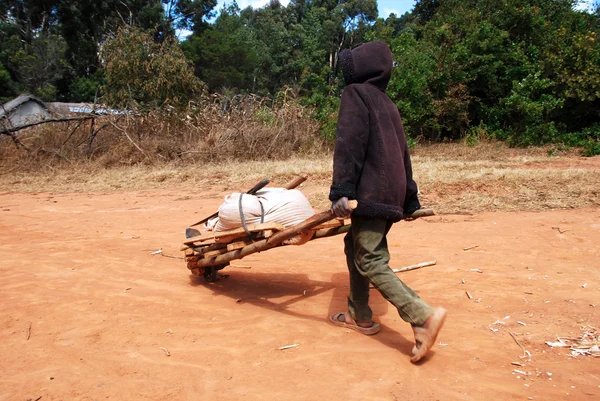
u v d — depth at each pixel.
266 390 2.73
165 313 3.96
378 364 3.01
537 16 16.66
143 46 18.02
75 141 15.07
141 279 4.90
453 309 3.94
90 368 3.03
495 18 17.12
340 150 3.08
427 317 2.91
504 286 4.41
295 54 54.03
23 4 46.28
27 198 10.77
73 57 43.44
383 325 3.68
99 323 3.75
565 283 4.43
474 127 16.33
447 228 6.71
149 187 11.51
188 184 11.52
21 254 5.88
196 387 2.78
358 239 3.23
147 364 3.07
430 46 17.41
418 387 2.73
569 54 15.30
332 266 5.38
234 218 3.95
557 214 6.96
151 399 2.66
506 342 3.29
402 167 3.26
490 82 16.20
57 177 13.11
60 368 3.03
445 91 16.22
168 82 17.28
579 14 17.42
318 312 3.96
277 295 4.41
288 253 6.00
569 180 8.65
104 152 14.98
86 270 5.20
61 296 4.36
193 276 5.01
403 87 15.65
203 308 4.07
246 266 5.39
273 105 16.94
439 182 8.92
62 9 39.94
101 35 40.81
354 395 2.66
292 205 3.97
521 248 5.61
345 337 3.44
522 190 8.27
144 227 7.50
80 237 6.82
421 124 16.34
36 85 42.78
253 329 3.59
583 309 3.82
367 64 3.27
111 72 17.70
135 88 17.97
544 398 2.59
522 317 3.72
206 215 8.29
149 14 41.00
